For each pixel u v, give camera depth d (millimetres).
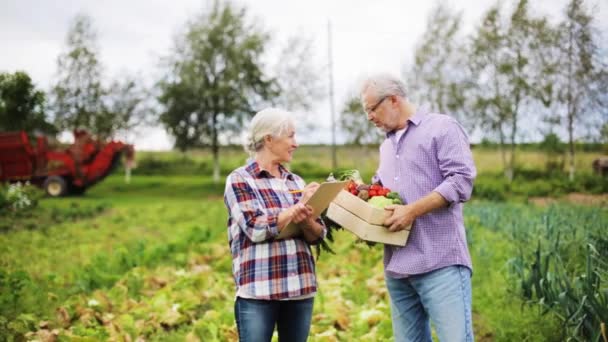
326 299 6340
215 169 35188
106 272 8500
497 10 19922
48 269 9117
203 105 33406
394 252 3727
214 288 6945
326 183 3211
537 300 5320
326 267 8789
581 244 6195
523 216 9898
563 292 4582
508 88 20953
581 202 8977
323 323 5656
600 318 4172
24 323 5551
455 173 3512
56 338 5219
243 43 33156
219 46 33375
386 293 6664
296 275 3443
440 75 28375
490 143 27391
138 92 34312
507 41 18703
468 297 3611
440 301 3578
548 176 18703
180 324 6039
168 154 48844
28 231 13906
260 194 3477
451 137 3580
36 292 6809
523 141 22531
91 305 6387
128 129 34219
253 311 3424
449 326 3547
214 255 9422
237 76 33125
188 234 11461
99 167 25688
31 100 15977
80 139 25516
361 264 8977
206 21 33875
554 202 9742
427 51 28938
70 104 33156
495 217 10688
